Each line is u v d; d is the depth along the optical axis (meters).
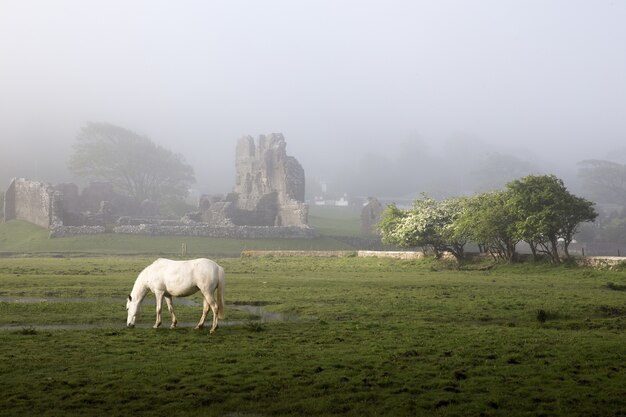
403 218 75.75
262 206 136.75
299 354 20.02
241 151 154.88
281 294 38.78
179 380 16.77
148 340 22.17
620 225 135.75
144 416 13.97
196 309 31.77
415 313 31.19
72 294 37.12
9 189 130.25
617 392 15.91
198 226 115.94
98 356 19.27
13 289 39.03
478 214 65.00
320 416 14.24
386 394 15.76
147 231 110.88
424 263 70.69
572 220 62.31
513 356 19.88
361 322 27.48
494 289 43.31
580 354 20.20
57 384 16.08
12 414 13.81
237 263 73.19
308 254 82.25
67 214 121.19
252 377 17.06
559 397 15.51
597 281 51.31
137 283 25.50
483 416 14.20
